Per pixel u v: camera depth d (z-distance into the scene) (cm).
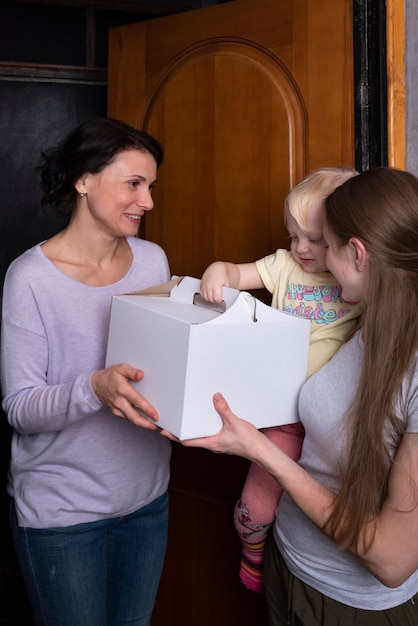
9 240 262
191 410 110
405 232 105
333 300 142
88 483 148
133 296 136
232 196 196
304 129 181
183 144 206
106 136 145
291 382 122
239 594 204
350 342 121
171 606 220
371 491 106
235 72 193
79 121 261
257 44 189
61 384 139
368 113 167
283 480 113
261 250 192
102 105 262
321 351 140
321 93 176
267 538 150
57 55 258
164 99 210
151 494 160
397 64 161
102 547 154
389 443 107
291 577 129
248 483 150
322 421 118
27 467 150
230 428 112
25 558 150
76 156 146
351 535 106
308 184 137
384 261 106
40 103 259
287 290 150
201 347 108
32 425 140
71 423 137
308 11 177
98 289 150
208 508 210
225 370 112
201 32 201
